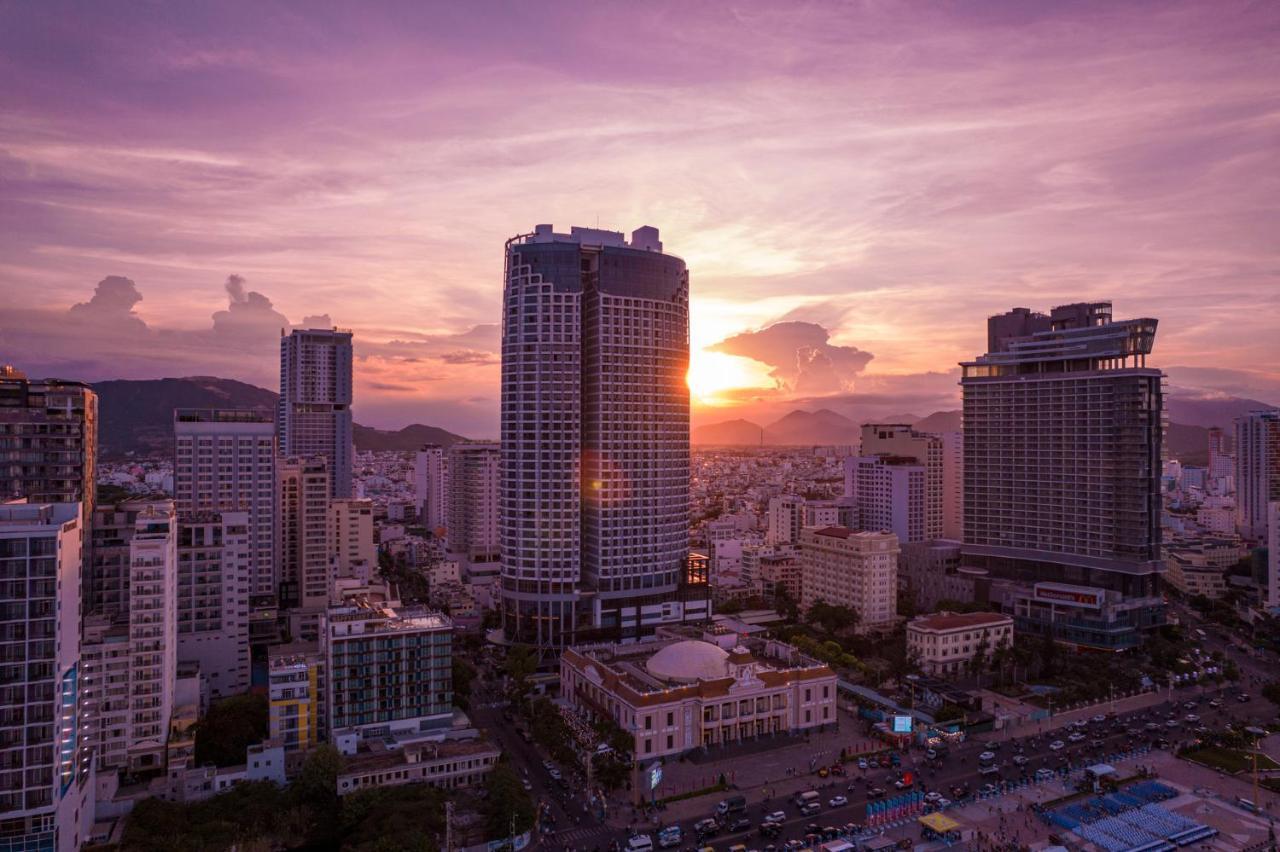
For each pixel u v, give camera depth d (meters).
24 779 180.25
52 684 182.75
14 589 180.50
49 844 181.50
